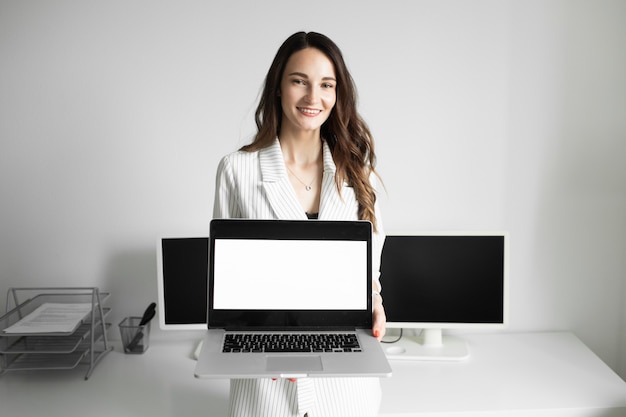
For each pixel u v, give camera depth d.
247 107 2.13
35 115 2.12
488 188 2.20
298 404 1.21
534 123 2.18
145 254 2.20
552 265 2.25
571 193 2.21
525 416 1.70
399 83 2.14
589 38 2.14
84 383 1.89
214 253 1.29
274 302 1.29
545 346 2.16
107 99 2.12
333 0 2.10
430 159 2.18
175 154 2.15
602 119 2.18
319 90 1.21
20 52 2.08
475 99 2.16
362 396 1.29
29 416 1.68
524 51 2.14
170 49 2.10
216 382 1.91
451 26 2.12
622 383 1.87
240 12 2.10
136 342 2.11
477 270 2.06
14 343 1.98
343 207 1.30
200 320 2.06
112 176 2.15
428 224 2.21
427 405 1.72
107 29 2.08
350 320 1.29
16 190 2.15
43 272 2.19
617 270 2.26
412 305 2.07
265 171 1.28
